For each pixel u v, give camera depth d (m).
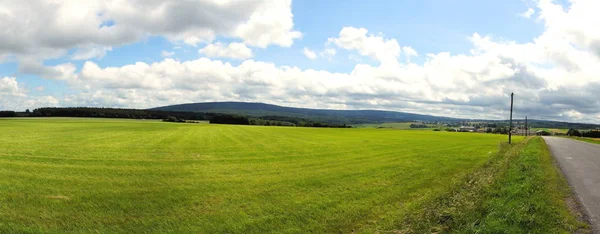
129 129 64.38
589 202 11.29
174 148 31.08
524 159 24.41
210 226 9.55
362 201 12.52
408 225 9.38
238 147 34.03
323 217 10.54
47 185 14.04
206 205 11.72
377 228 9.37
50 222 9.57
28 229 8.92
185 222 9.87
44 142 32.66
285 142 42.66
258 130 77.44
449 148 39.72
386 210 11.32
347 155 29.17
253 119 156.12
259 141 42.94
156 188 14.20
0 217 9.80
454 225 8.95
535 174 16.58
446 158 28.14
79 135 44.12
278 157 26.47
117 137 42.31
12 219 9.67
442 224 9.14
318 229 9.45
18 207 10.84
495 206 10.34
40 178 15.41
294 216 10.60
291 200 12.57
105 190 13.52
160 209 11.13
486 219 9.09
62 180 15.17
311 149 33.88
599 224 8.95
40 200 11.72
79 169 18.20
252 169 20.08
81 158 22.36
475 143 51.47
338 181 16.55
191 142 38.38
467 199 11.67
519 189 12.64
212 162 22.73
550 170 18.73
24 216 9.99
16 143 30.78
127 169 18.80
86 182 14.93
